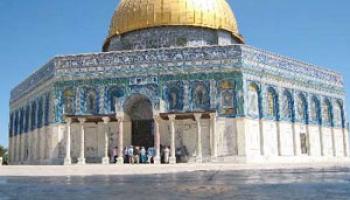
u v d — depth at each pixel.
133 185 10.84
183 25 36.84
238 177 13.89
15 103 45.38
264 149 32.91
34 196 8.38
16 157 43.41
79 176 16.56
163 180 12.86
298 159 35.47
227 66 32.53
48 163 34.41
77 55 34.78
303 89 37.44
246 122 31.89
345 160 39.59
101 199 7.59
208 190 8.90
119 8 39.75
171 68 33.19
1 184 12.09
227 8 40.22
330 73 40.78
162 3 37.25
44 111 36.59
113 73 33.97
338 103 41.41
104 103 33.84
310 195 7.48
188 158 32.12
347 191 8.13
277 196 7.44
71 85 34.59
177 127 32.78
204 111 31.42
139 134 34.22
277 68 35.25
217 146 31.77
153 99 32.94
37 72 39.03
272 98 34.69
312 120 37.91
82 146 32.81
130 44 37.97
